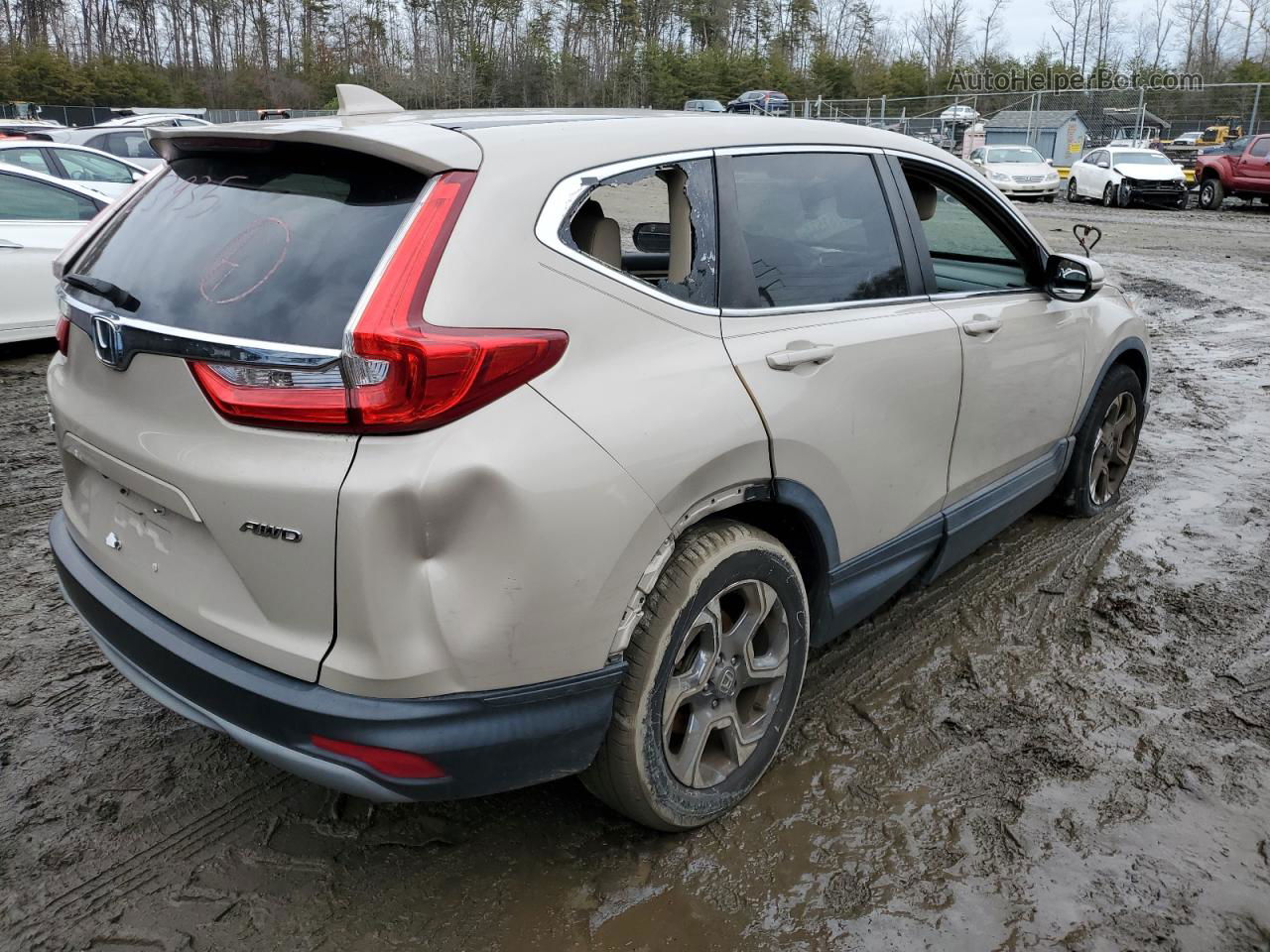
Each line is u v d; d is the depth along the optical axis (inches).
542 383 82.2
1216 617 150.6
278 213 87.0
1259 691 131.1
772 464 99.3
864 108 1622.8
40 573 166.7
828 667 137.6
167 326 84.1
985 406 136.0
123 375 89.4
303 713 79.6
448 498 76.5
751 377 98.3
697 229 100.2
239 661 84.4
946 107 1557.6
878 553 120.9
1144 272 518.0
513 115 103.3
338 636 79.1
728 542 96.3
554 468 80.7
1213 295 449.4
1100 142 1348.4
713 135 104.8
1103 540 177.6
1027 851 102.1
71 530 107.7
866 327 114.6
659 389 89.7
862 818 107.1
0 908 94.1
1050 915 93.9
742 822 106.5
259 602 82.5
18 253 294.5
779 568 103.6
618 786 94.7
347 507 75.7
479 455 77.4
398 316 76.7
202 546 86.7
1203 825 105.9
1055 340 152.6
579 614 84.0
